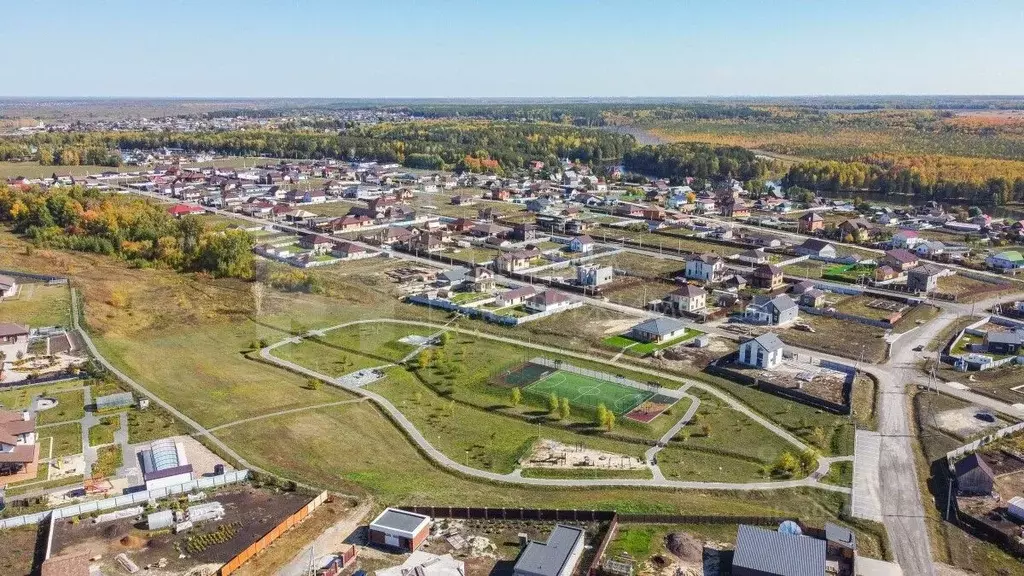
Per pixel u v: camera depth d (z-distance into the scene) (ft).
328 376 346.33
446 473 260.83
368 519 227.61
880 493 244.22
